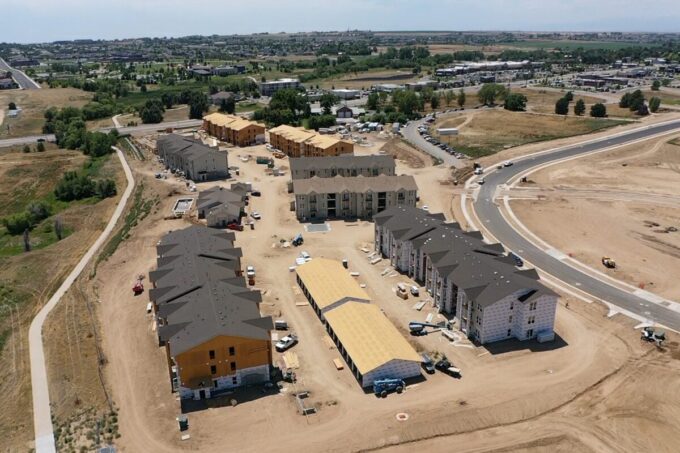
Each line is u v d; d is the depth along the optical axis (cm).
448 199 16300
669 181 17625
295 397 7794
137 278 11431
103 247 13375
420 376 8219
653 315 9838
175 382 8006
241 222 14688
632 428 7125
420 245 10906
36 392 7969
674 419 7275
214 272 9662
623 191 16800
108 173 19938
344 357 8719
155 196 16800
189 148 19288
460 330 9444
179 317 8325
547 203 15850
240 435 7100
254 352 7950
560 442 6912
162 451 6856
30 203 17450
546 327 9169
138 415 7488
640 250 12662
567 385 7962
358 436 7050
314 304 10244
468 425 7206
